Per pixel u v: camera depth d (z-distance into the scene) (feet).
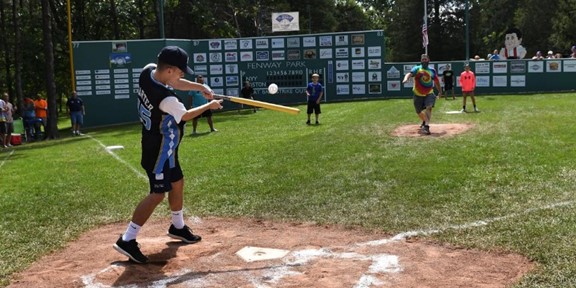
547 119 46.88
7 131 64.75
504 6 188.03
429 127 43.50
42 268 16.49
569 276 13.76
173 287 14.28
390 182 25.29
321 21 190.80
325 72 95.30
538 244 16.17
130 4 115.85
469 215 19.74
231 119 69.51
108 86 87.86
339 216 20.68
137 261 16.16
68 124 116.57
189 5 133.28
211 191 25.80
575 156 28.68
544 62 94.07
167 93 15.97
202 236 19.10
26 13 109.60
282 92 95.86
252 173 29.37
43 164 39.24
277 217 21.16
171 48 16.17
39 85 113.09
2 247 18.66
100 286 14.53
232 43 94.84
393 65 94.32
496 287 13.46
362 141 38.47
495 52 102.63
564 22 150.10
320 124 54.65
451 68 95.91
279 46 95.14
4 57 114.62
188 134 53.21
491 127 43.09
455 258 15.70
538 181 23.88
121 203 24.54
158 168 16.31
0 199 26.48
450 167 27.45
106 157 40.57
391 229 18.76
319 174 27.89
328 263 15.62
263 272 15.14
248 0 153.58
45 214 23.17
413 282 13.98
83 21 112.27
